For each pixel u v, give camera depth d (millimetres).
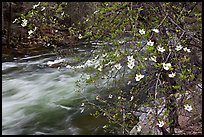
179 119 3701
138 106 3059
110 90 4238
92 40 3330
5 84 8438
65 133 5285
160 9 2695
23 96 7375
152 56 2363
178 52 2424
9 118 6023
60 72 9281
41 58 12117
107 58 2633
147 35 2371
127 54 2400
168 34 2455
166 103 2500
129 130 3709
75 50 6957
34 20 3648
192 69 2723
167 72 2752
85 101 6195
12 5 13703
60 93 7383
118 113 3297
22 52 13211
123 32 2607
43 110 6367
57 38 5023
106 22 2859
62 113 6102
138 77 2295
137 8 2537
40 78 8953
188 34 2512
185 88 2623
